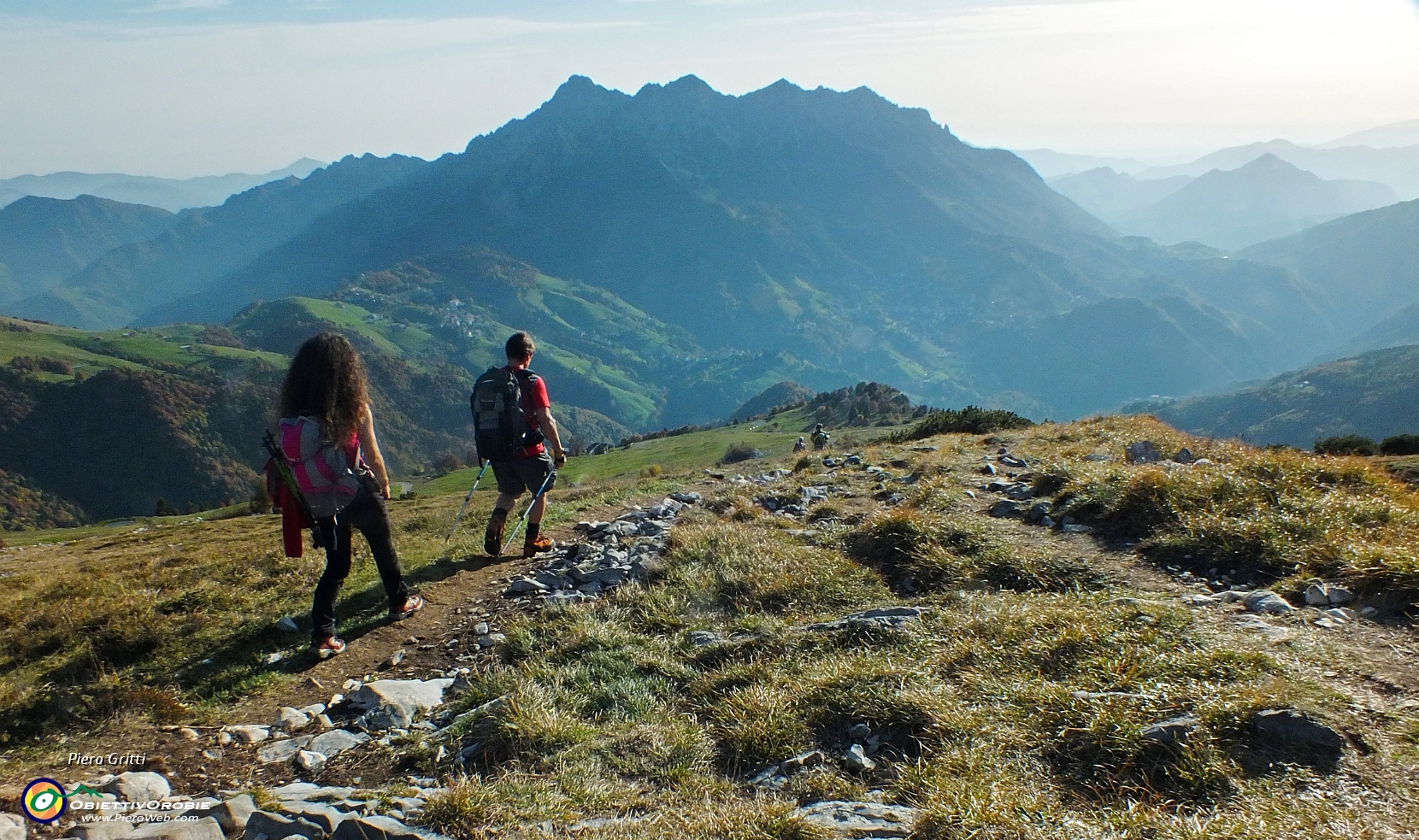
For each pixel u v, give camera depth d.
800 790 4.40
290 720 5.54
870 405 133.75
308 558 10.26
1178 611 6.01
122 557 17.94
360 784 4.78
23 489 157.38
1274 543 7.33
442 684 6.11
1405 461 15.53
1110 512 9.02
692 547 8.87
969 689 5.25
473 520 12.81
